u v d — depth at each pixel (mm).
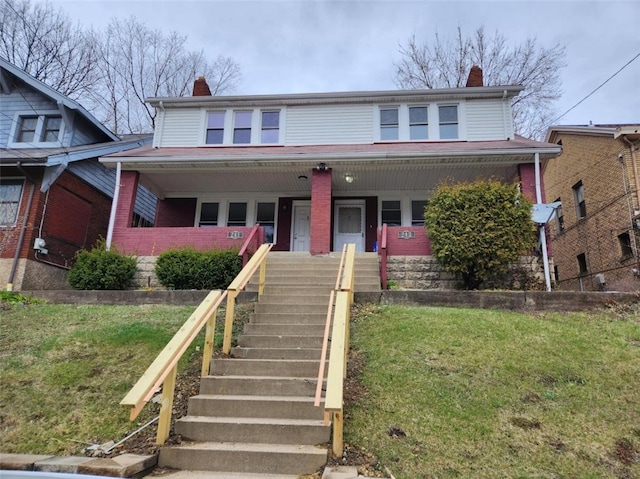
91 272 9523
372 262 9719
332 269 8883
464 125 12438
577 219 15305
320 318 6309
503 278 9633
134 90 27531
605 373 4875
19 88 13625
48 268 11602
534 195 10289
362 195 13414
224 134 13195
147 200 16156
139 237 10781
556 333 6008
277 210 13758
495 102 12594
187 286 9578
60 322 7047
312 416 4074
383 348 5617
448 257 9062
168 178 12547
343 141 12805
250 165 11250
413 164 10953
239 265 9492
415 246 10141
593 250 14133
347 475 3105
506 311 7207
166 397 3816
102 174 14258
